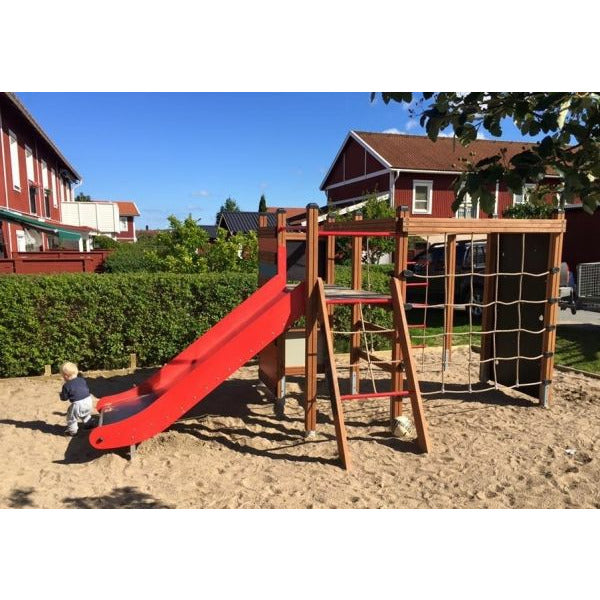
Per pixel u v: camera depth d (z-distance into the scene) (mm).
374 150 26938
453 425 5887
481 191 2322
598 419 6055
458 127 2664
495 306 7230
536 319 6621
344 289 6707
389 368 5770
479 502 4148
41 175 23125
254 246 13133
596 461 4906
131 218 61594
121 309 7895
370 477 4582
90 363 7969
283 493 4273
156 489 4336
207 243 13773
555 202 3078
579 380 7680
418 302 15008
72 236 20078
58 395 6766
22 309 7395
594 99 2254
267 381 6738
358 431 5684
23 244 19219
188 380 4992
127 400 5852
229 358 5094
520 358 6457
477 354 9445
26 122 18984
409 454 5078
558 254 6273
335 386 4879
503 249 7098
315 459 4953
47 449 5109
